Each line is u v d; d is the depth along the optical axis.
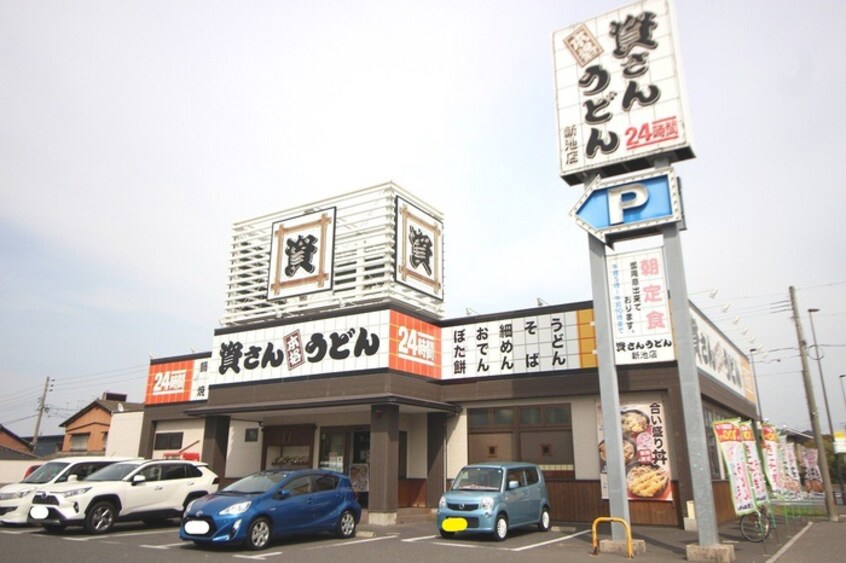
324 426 19.28
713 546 9.95
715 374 17.28
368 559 9.72
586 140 12.59
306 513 11.66
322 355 17.42
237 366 19.12
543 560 9.87
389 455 15.70
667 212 11.42
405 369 16.75
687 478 13.99
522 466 13.91
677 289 11.14
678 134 11.59
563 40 13.41
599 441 15.70
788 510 21.39
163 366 23.78
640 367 14.93
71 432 35.75
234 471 20.84
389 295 17.52
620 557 10.31
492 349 17.53
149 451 23.14
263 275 20.44
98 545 10.65
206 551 10.25
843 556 10.92
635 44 12.52
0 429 41.41
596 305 12.05
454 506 12.46
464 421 17.72
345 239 18.98
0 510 13.59
